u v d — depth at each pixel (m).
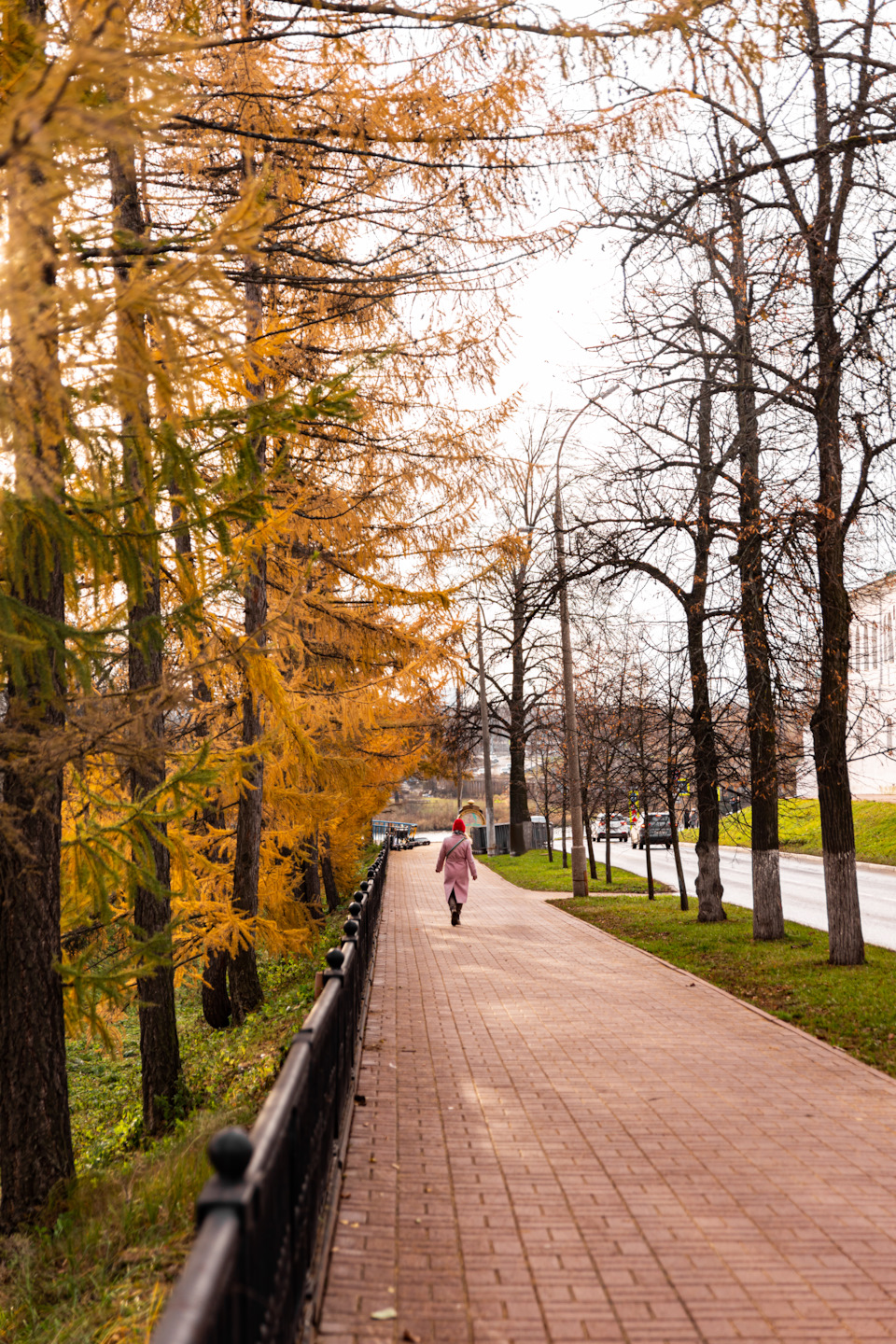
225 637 7.73
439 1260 4.52
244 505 6.02
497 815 85.38
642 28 5.85
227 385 7.38
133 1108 12.26
